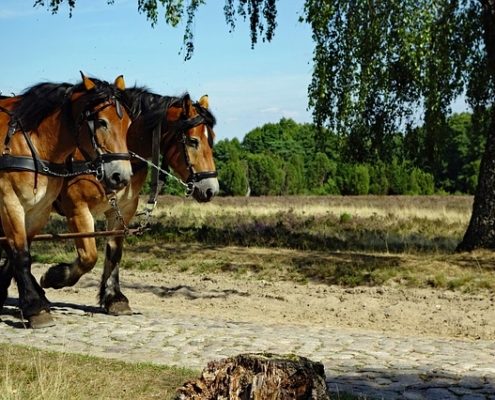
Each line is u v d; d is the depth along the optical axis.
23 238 9.64
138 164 10.96
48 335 9.26
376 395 6.89
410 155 20.64
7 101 10.03
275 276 15.53
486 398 6.90
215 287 14.63
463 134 71.00
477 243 17.16
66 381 6.79
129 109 9.78
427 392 7.05
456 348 9.41
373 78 18.77
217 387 5.19
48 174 9.62
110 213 11.09
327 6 17.39
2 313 10.76
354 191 60.34
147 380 7.02
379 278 14.71
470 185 65.56
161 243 19.98
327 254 17.31
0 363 7.43
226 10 19.94
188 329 9.84
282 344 9.12
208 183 10.91
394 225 25.44
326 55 18.42
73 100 9.55
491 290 13.70
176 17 17.11
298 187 66.19
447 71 18.59
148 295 13.91
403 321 11.98
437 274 14.80
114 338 9.16
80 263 10.68
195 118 10.93
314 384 4.98
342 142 19.91
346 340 9.58
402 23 16.69
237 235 20.36
